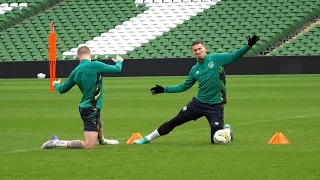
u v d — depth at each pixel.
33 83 78.31
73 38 98.81
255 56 85.00
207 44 93.88
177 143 28.02
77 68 26.36
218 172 20.81
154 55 93.44
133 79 82.00
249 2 98.88
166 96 56.19
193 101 27.86
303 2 97.31
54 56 65.19
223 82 27.75
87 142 26.19
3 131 34.12
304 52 88.44
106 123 37.44
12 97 57.69
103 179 20.03
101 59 89.19
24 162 23.23
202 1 101.31
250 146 26.48
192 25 97.62
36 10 105.62
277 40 93.31
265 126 33.97
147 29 98.62
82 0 105.75
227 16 97.62
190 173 20.72
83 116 26.25
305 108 43.41
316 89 59.91
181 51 93.19
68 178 20.28
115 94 59.12
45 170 21.62
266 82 70.69
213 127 27.64
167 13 100.75
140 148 26.36
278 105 45.97
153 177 20.19
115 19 101.31
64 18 102.44
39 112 44.16
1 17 103.12
